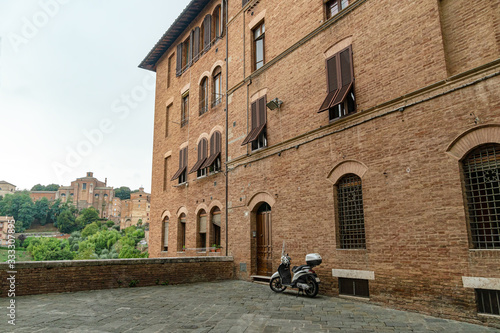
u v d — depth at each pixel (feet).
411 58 29.25
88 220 370.94
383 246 29.14
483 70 24.45
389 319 23.91
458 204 24.71
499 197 23.79
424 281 25.99
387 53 31.24
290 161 40.16
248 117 48.49
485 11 25.54
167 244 68.64
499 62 23.70
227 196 51.11
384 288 28.58
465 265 23.81
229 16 55.67
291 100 41.37
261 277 42.47
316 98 37.93
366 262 30.25
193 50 67.15
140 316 24.85
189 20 68.80
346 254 32.07
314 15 39.50
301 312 26.00
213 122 57.41
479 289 23.29
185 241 62.23
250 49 50.08
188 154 64.28
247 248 45.60
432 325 22.38
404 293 27.12
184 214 64.49
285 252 39.09
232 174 50.57
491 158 24.08
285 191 40.32
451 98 26.08
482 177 24.47
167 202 69.67
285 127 41.75
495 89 23.81
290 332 20.67
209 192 55.93
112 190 442.09
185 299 31.58
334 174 34.60
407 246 27.40
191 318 24.23
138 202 405.59
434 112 26.99
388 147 29.89
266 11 47.52
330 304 29.01
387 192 29.43
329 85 36.42
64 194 411.13
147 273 40.32
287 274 35.29
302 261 36.83
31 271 33.42
